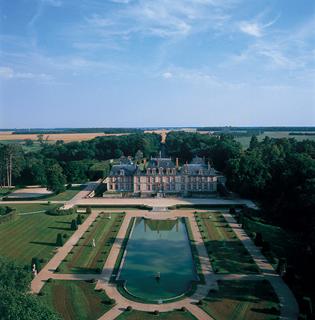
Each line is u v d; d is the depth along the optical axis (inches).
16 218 5556.1
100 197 7180.1
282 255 3969.0
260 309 2871.6
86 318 2768.2
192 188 7554.1
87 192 7696.9
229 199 6825.8
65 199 6998.0
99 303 3002.0
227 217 5605.3
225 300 3024.1
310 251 4003.4
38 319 2047.2
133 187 7549.2
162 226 5319.9
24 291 2524.6
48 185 7426.2
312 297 2997.0
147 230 5118.1
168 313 2847.0
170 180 7524.6
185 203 6486.2
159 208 6181.1
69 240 4562.0
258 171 6683.1
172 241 4611.2
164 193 7401.6
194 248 4242.1
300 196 4662.9
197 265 3740.2
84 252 4131.4
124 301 3043.8
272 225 5088.6
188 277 3535.9
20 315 1991.9
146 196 7268.7
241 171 6860.2
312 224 4084.6
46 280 3412.9
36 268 3585.1
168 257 4057.6
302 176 5565.9
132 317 2792.8
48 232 4889.3
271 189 6427.2
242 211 5890.8
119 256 4028.1
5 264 2598.4
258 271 3553.2
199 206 6284.5
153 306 2965.1
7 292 2150.6
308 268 3607.3
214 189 7549.2
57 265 3769.7
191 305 2967.5
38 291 3181.6
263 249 4050.2
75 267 3718.0
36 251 4156.0
